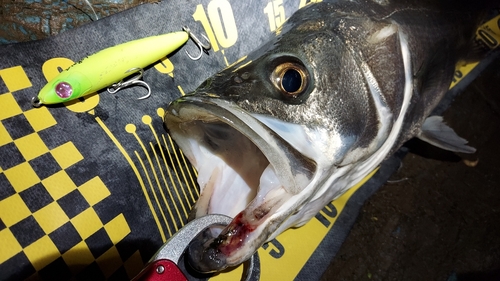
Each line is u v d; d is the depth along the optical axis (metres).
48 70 0.21
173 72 0.25
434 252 0.32
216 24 0.27
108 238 0.20
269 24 0.29
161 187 0.22
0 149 0.18
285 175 0.18
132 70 0.21
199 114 0.19
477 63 0.41
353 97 0.20
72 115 0.21
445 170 0.35
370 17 0.23
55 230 0.18
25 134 0.19
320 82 0.19
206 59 0.26
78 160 0.20
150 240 0.21
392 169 0.34
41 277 0.18
